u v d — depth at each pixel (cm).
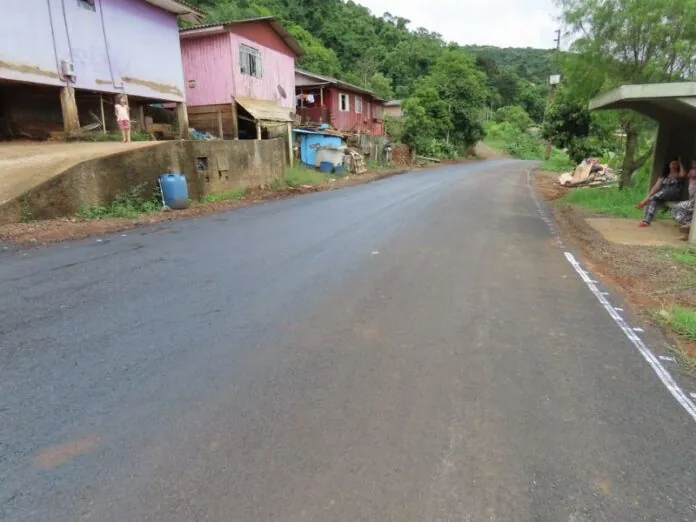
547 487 251
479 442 287
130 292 545
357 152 2823
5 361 376
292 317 477
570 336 448
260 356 392
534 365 387
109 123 1755
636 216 1164
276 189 1689
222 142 1451
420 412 317
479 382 358
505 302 539
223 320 466
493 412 319
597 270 704
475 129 5047
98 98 1706
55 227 893
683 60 1273
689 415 322
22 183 927
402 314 492
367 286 582
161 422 301
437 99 4662
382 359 391
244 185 1571
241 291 554
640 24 1275
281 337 430
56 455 268
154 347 405
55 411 310
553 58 1567
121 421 301
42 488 243
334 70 4756
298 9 5491
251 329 446
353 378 360
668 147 1261
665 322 489
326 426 299
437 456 273
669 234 956
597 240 897
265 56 2288
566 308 526
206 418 305
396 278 620
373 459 269
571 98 1648
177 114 1903
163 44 1767
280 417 308
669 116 1237
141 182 1155
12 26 1221
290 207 1278
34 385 341
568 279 643
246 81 2153
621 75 1388
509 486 251
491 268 686
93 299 519
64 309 488
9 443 278
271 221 1041
